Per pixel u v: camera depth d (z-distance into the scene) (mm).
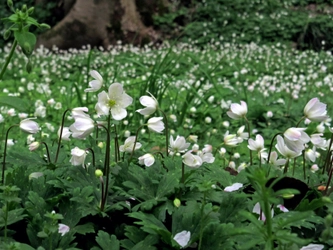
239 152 1720
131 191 754
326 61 4355
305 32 4996
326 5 5746
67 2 4977
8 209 732
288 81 3541
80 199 732
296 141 769
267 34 5062
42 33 4801
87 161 846
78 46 4711
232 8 5414
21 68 3760
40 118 2080
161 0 5109
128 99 759
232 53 4410
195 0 5371
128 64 3922
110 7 4746
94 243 737
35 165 844
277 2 5598
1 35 5137
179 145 839
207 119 1832
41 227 713
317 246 705
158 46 4910
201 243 699
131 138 886
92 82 802
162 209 738
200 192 769
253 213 733
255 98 2668
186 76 3195
